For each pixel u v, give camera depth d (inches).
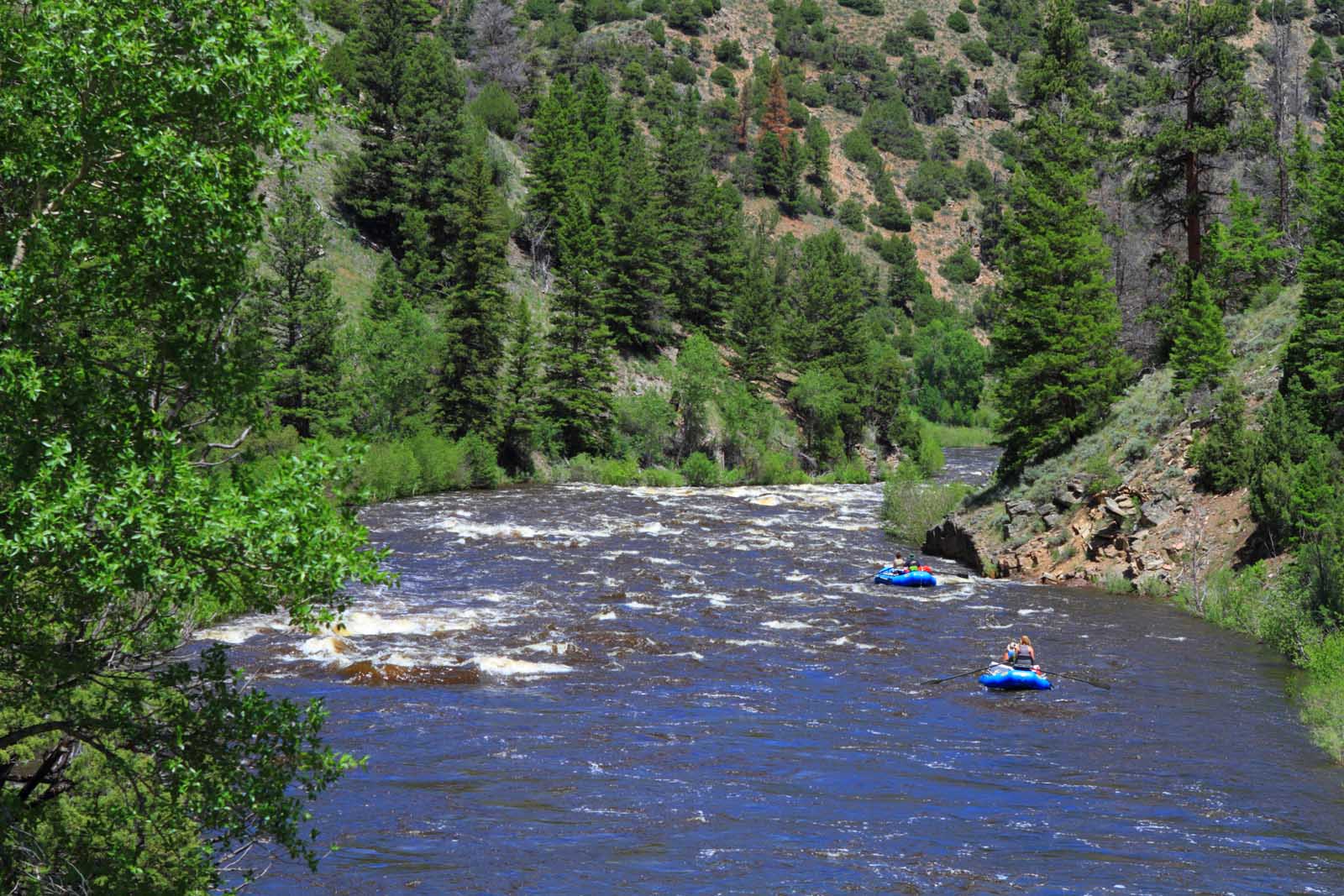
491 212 3068.4
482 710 826.8
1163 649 1103.0
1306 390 1368.1
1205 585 1320.1
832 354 4151.1
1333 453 1272.1
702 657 1036.5
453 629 1095.6
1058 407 1915.6
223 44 311.3
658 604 1286.9
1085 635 1170.6
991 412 5625.0
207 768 341.4
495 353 3004.4
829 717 845.2
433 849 568.1
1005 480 1916.8
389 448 2529.5
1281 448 1305.4
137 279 328.2
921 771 718.5
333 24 4827.8
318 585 323.3
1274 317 1737.2
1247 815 641.6
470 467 2861.7
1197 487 1472.7
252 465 333.4
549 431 3134.8
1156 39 2058.3
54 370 308.5
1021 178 1988.2
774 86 7736.2
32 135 302.7
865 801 658.2
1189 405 1631.4
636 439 3344.0
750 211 7219.5
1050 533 1614.2
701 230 4234.7
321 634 1022.4
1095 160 2386.8
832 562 1688.0
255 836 353.4
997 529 1733.5
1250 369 1637.6
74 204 307.9
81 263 323.9
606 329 3257.9
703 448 3459.6
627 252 3688.5
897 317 6619.1
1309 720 844.6
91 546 282.4
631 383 3543.3
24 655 326.6
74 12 293.0
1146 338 2311.8
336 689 860.6
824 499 2719.0
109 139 303.9
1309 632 1047.0
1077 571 1513.3
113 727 339.3
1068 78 2324.1
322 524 317.7
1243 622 1194.6
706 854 569.9
